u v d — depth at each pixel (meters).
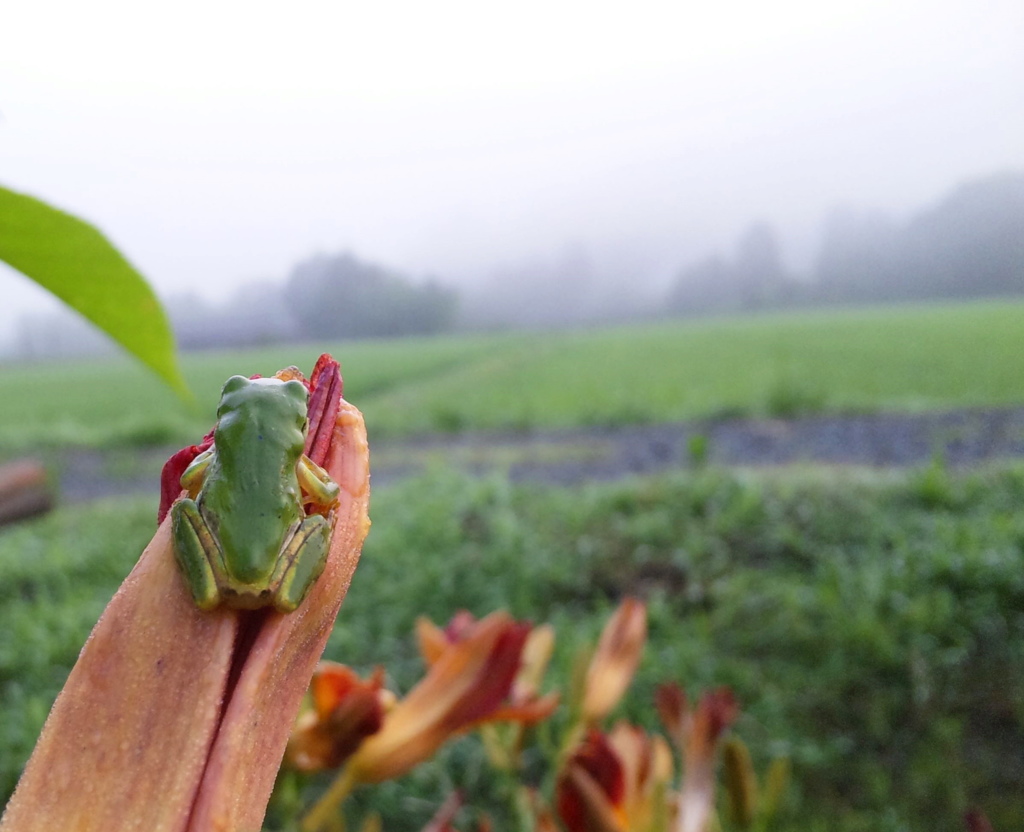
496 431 2.87
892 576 1.00
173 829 0.09
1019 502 1.24
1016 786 0.73
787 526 1.18
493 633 0.22
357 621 1.01
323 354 0.13
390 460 2.44
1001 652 0.88
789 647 0.92
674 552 1.15
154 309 0.17
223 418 0.11
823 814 0.70
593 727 0.29
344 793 0.22
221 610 0.10
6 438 3.31
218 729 0.10
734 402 2.84
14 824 0.09
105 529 1.57
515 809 0.32
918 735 0.79
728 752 0.29
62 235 0.15
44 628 1.04
